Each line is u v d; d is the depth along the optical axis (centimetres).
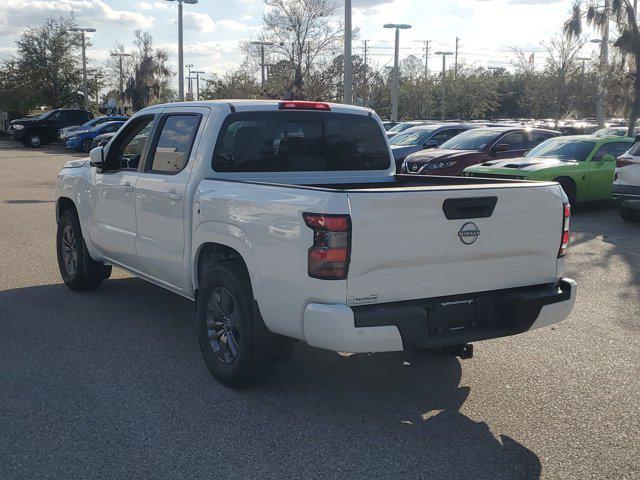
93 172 693
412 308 423
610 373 540
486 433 436
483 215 445
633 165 1265
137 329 634
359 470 387
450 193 430
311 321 417
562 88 3466
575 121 3706
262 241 449
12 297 741
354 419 454
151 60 4972
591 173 1395
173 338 610
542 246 477
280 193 441
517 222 461
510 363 561
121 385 504
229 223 484
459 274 445
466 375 534
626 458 405
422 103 6078
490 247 451
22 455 398
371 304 421
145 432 430
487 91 6256
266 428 438
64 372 528
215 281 497
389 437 429
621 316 696
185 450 407
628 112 2333
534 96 4372
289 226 427
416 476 381
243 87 4231
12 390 492
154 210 585
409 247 422
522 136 1656
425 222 425
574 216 1402
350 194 407
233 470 385
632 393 501
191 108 576
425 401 484
